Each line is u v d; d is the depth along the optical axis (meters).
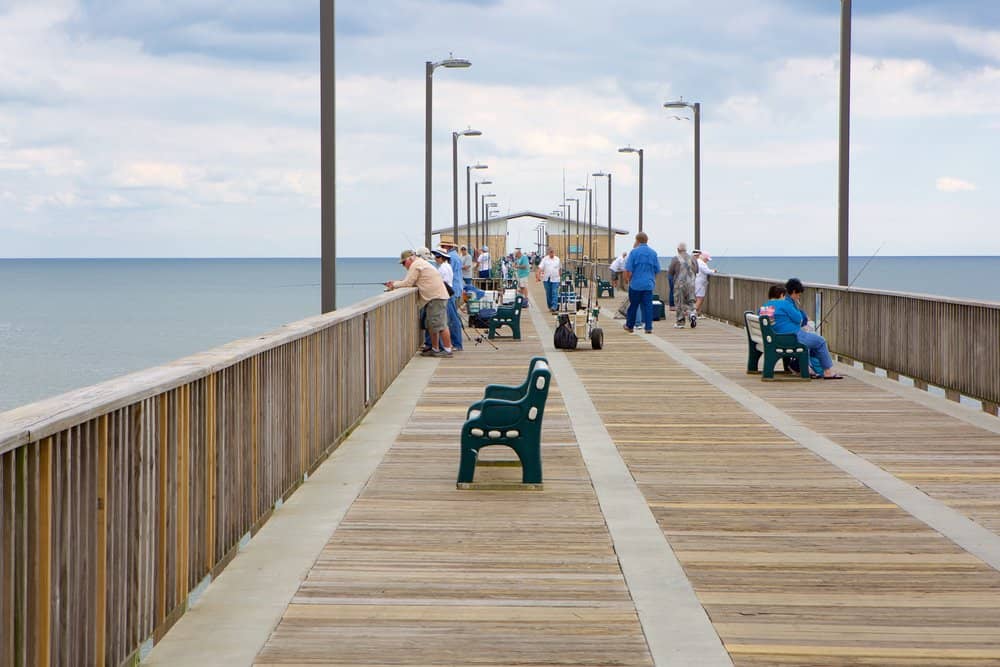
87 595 4.43
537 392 8.48
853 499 8.21
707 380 15.92
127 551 4.86
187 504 5.66
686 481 8.84
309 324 9.03
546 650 5.10
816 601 5.81
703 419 12.20
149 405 5.12
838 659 5.00
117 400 4.62
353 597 5.86
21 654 3.91
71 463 4.28
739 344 22.19
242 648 5.14
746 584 6.10
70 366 44.75
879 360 16.61
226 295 132.00
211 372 5.91
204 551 5.99
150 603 5.15
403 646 5.15
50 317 81.69
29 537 3.97
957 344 13.61
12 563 3.82
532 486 8.49
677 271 26.88
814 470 9.30
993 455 9.98
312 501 8.09
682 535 7.14
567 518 7.60
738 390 14.77
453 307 20.72
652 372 17.00
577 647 5.14
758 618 5.54
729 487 8.62
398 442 10.63
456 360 18.80
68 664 4.26
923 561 6.55
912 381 16.22
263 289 158.25
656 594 5.92
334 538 7.06
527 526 7.37
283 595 5.90
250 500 6.99
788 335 15.77
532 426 8.51
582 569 6.38
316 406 9.32
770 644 5.18
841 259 20.05
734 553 6.71
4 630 3.78
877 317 16.70
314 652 5.09
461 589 6.00
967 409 12.95
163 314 84.31
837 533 7.20
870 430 11.41
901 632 5.34
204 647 5.17
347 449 10.23
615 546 6.86
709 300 31.05
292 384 8.29
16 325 72.00
